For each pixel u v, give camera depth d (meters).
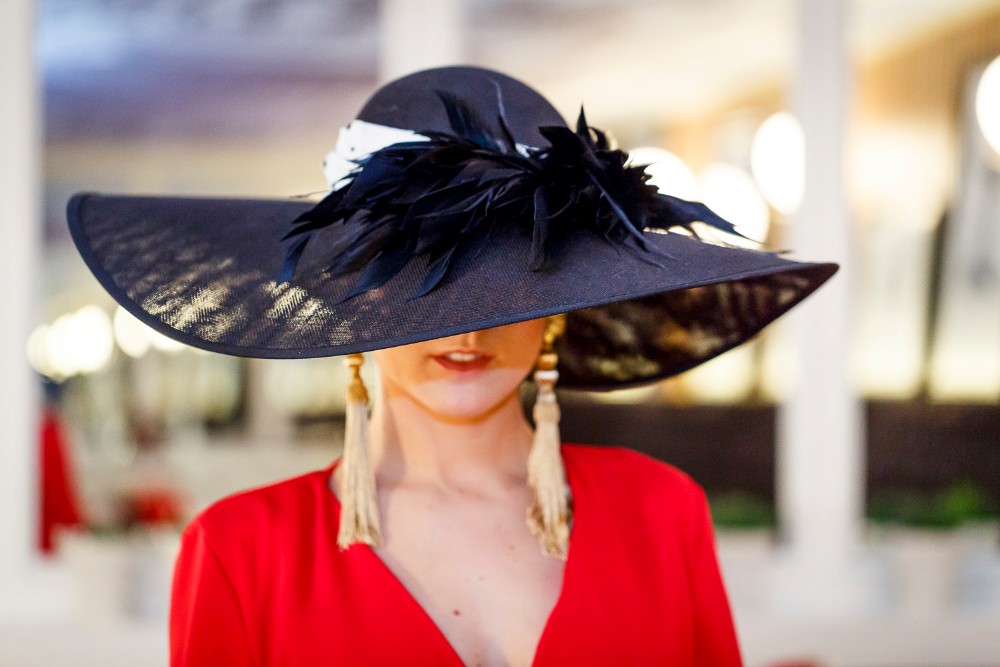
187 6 6.05
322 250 1.22
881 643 3.29
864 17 4.90
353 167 1.26
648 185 1.20
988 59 4.61
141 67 7.12
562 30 5.79
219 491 7.10
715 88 6.26
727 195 5.73
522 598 1.22
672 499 1.39
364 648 1.15
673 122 6.45
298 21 6.24
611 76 6.34
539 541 1.27
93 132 8.84
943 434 4.62
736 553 3.42
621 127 6.55
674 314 1.51
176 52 6.80
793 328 3.53
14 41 3.15
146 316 1.13
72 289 7.75
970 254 4.70
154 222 1.28
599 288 1.07
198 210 1.33
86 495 5.64
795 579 3.44
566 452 1.42
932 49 4.79
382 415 1.31
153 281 1.18
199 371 8.50
